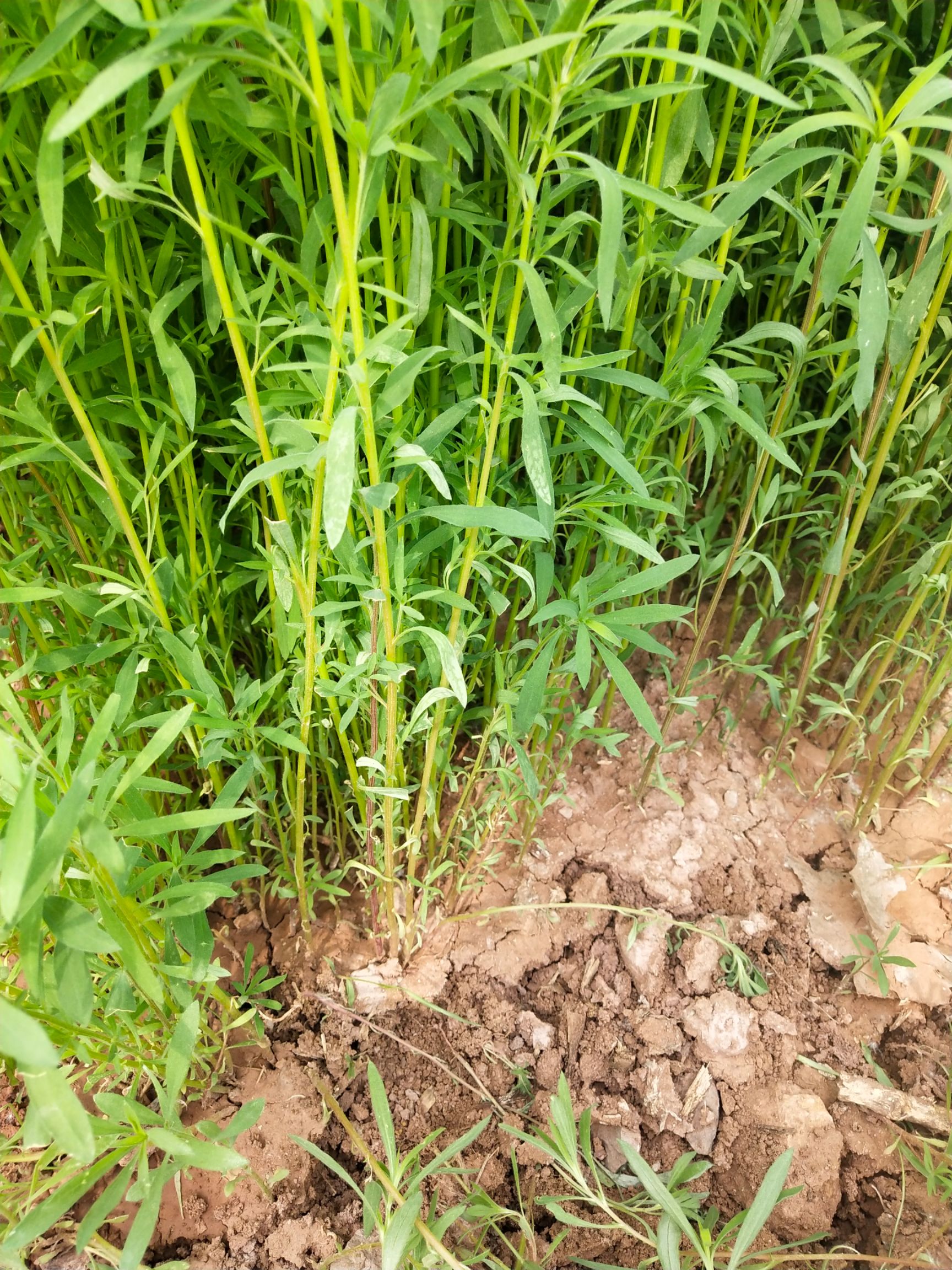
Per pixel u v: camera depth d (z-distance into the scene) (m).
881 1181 1.25
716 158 1.10
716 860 1.59
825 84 0.96
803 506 1.64
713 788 1.70
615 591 1.04
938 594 1.63
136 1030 0.99
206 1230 1.15
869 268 0.76
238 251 1.06
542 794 1.50
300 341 1.00
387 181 0.97
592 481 1.28
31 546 1.31
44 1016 0.82
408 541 1.18
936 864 1.53
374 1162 1.04
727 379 1.05
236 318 0.80
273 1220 1.16
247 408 0.93
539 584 1.10
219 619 1.25
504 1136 1.26
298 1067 1.30
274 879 1.49
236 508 1.35
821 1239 1.19
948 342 1.51
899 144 0.71
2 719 0.93
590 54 0.72
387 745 1.10
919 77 0.71
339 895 1.52
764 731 1.81
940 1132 1.29
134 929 0.92
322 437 0.87
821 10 0.96
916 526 1.66
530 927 1.48
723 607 1.92
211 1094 1.26
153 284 1.04
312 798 1.40
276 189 1.15
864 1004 1.43
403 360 0.79
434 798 1.27
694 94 0.95
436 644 1.01
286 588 1.01
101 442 0.99
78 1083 1.23
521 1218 1.08
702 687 1.84
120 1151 0.83
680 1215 0.99
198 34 0.63
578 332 1.10
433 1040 1.36
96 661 1.06
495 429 0.91
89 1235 0.76
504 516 0.85
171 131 0.73
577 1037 1.37
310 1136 1.23
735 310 1.78
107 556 1.25
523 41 0.94
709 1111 1.31
